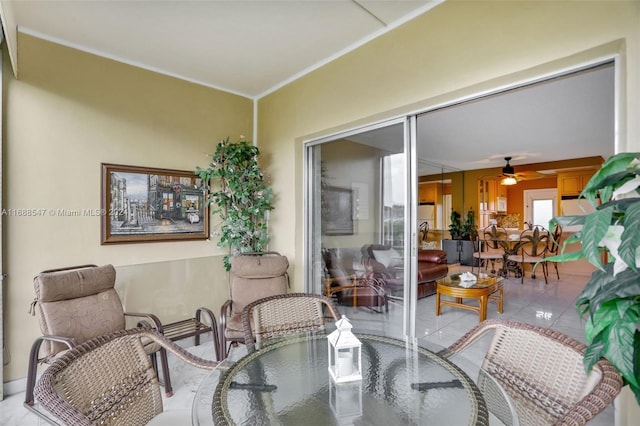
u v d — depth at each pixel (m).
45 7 2.24
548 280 6.24
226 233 3.41
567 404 1.12
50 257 2.58
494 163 7.13
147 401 1.37
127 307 2.96
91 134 2.79
